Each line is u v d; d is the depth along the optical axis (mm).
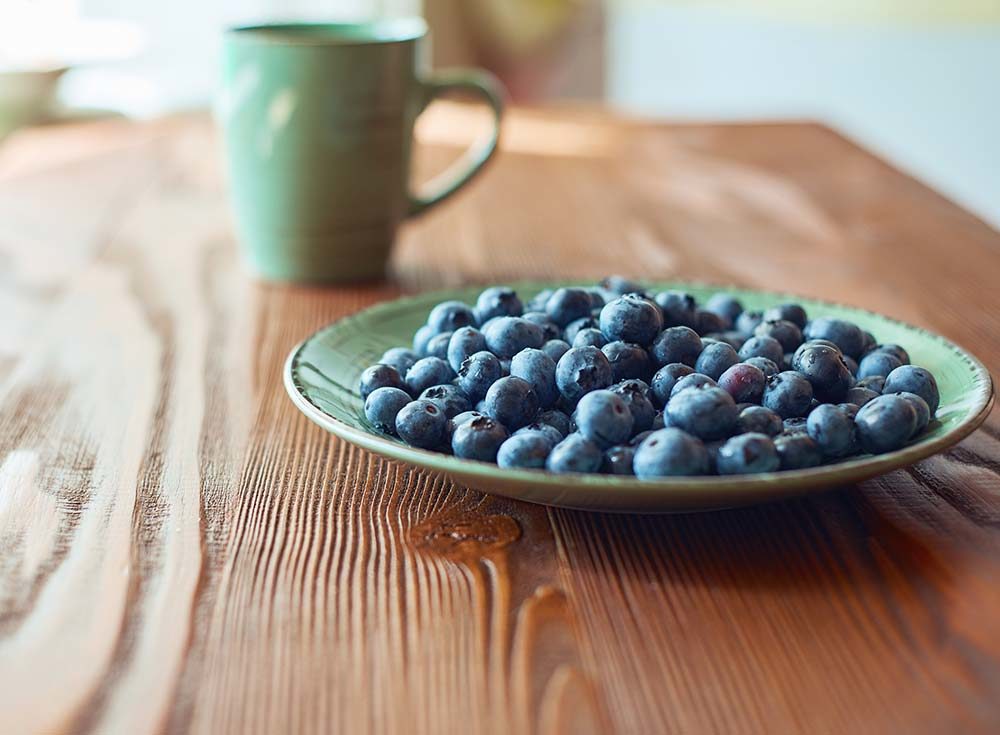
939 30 1445
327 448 504
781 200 867
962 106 1425
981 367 483
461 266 731
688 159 994
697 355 472
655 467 410
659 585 411
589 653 382
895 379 469
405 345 545
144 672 375
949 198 877
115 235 791
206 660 379
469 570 420
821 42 1693
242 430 521
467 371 471
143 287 695
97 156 1015
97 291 688
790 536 436
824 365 465
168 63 1541
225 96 681
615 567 420
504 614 399
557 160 988
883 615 397
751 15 1850
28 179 939
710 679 372
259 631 391
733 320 544
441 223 819
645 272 713
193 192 902
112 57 1340
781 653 382
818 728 356
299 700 365
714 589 409
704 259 734
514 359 469
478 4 2041
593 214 835
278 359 597
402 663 379
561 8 2174
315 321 646
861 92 1629
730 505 419
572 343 493
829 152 1015
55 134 1102
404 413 452
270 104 665
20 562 425
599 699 365
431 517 451
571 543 434
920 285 690
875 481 469
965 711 361
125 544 435
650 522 444
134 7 1492
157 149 1037
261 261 708
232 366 588
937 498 458
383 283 706
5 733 354
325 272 698
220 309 664
